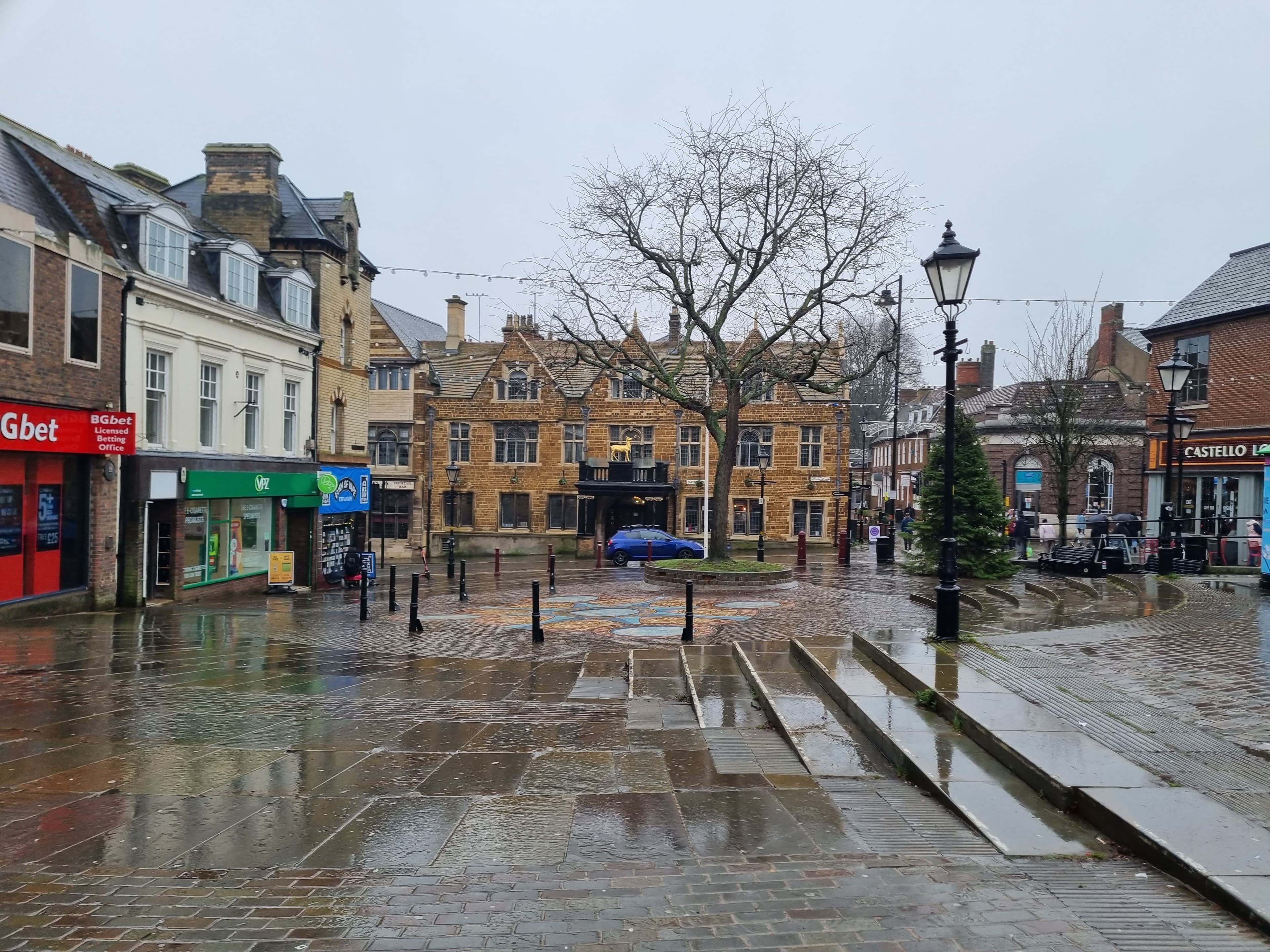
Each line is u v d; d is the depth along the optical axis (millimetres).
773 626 14914
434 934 4055
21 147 17656
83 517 17156
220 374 21016
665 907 4328
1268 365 22172
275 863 5051
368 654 12727
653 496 40844
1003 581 19859
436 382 42875
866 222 21797
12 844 5367
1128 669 8711
